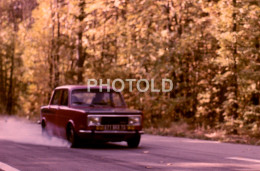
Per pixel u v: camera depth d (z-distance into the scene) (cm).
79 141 1167
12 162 863
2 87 4316
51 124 1346
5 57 4269
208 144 1309
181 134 1670
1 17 4194
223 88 2191
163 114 2292
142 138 1543
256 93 1881
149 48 2269
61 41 3052
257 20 1744
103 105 1255
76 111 1173
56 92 1371
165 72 2259
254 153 1068
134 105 2369
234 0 1791
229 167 816
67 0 2661
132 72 2377
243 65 1817
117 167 807
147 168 796
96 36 2702
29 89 3444
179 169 786
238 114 1852
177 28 2330
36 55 3231
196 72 2283
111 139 1154
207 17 2158
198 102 2303
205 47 2283
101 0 2373
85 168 792
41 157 953
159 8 2358
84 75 2691
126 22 2570
